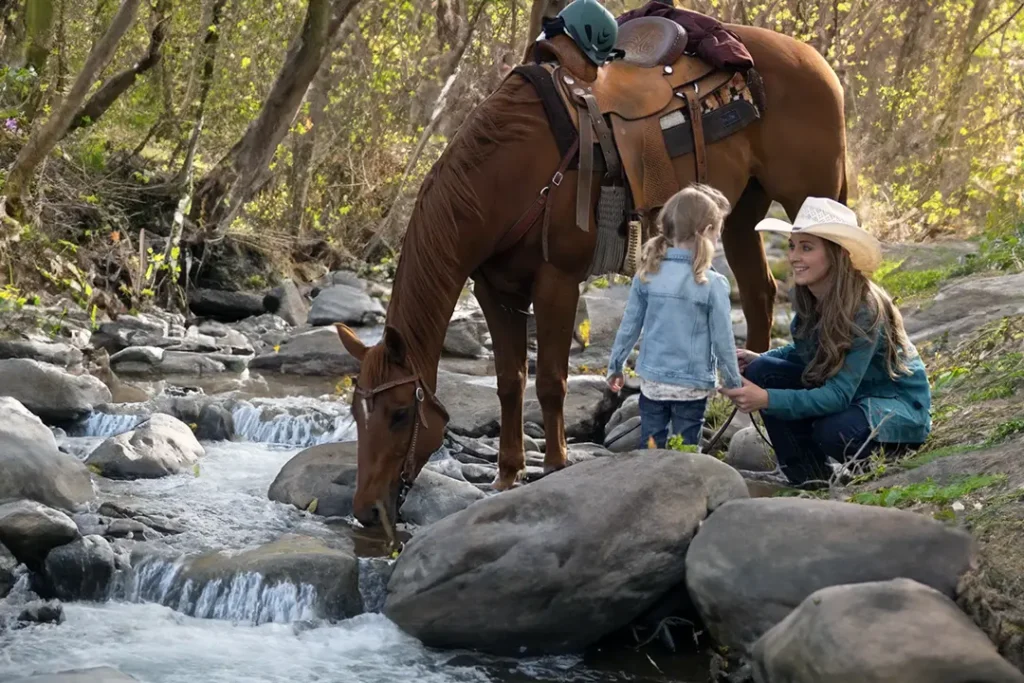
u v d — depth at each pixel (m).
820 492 4.44
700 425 4.58
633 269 5.08
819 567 3.36
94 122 10.98
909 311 7.42
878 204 13.12
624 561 3.71
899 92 13.43
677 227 4.54
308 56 11.11
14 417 5.03
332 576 4.12
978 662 2.83
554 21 4.97
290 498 5.14
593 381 6.32
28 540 4.21
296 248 13.28
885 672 2.83
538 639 3.80
